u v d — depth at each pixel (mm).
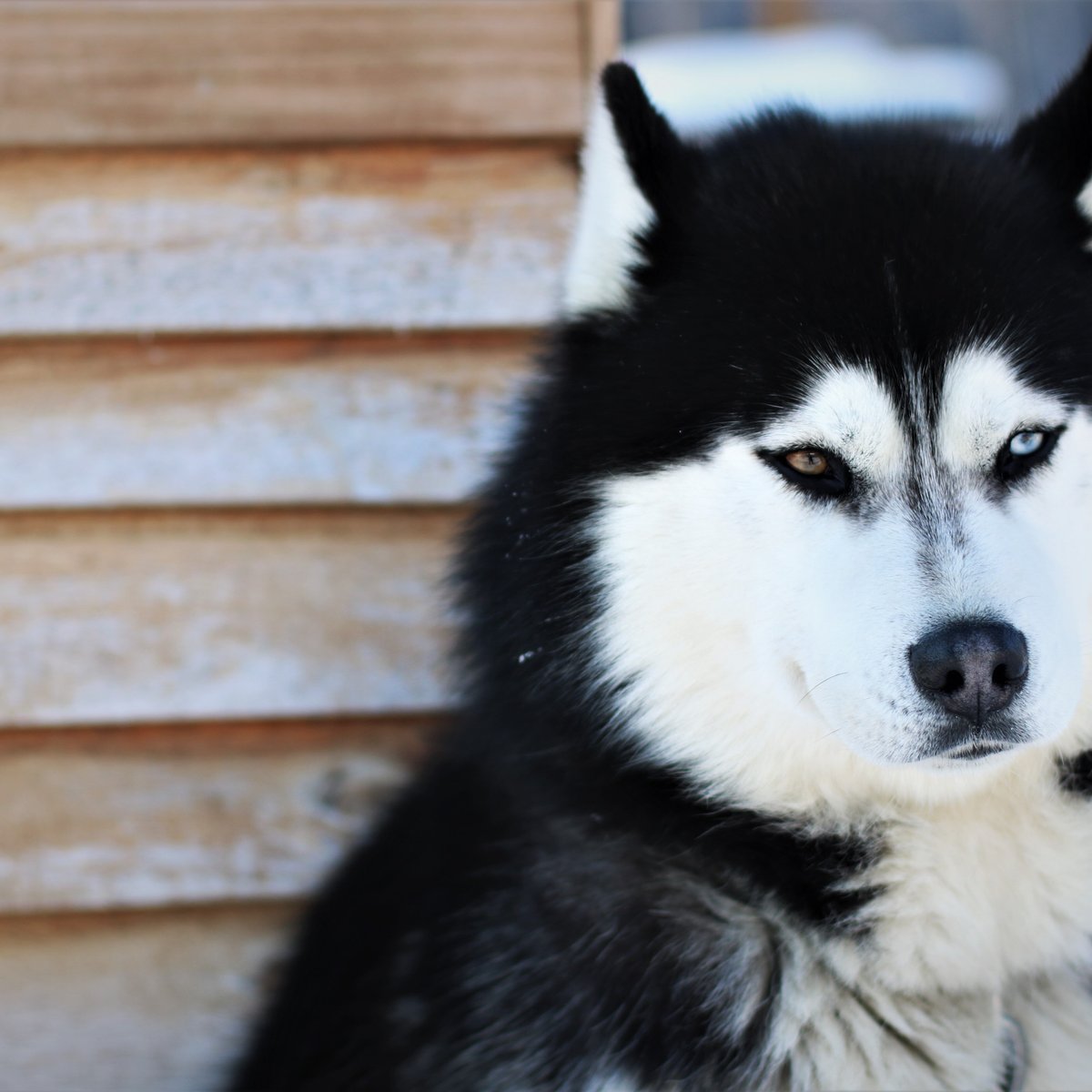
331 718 2777
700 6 6438
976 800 1902
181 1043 2758
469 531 2191
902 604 1635
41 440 2645
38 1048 2723
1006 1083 1923
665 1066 1852
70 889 2709
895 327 1739
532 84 2672
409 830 2396
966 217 1840
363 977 2293
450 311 2707
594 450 1917
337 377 2711
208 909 2764
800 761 1912
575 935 1971
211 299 2656
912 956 1899
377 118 2656
